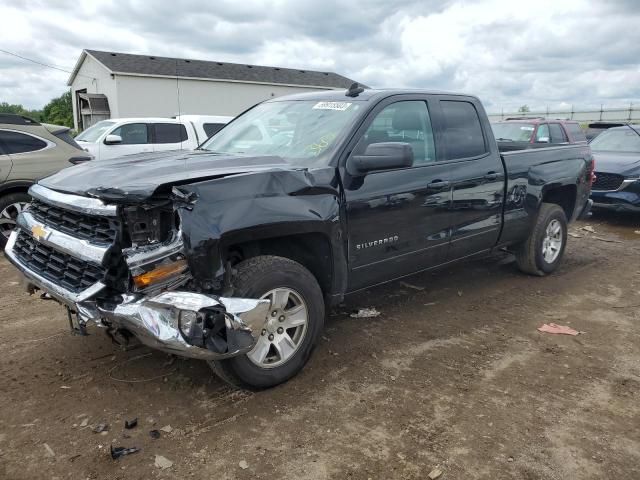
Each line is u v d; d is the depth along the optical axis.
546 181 5.71
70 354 3.95
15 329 4.41
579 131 14.69
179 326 2.85
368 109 4.08
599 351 4.20
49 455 2.82
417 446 2.94
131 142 11.66
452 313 4.95
